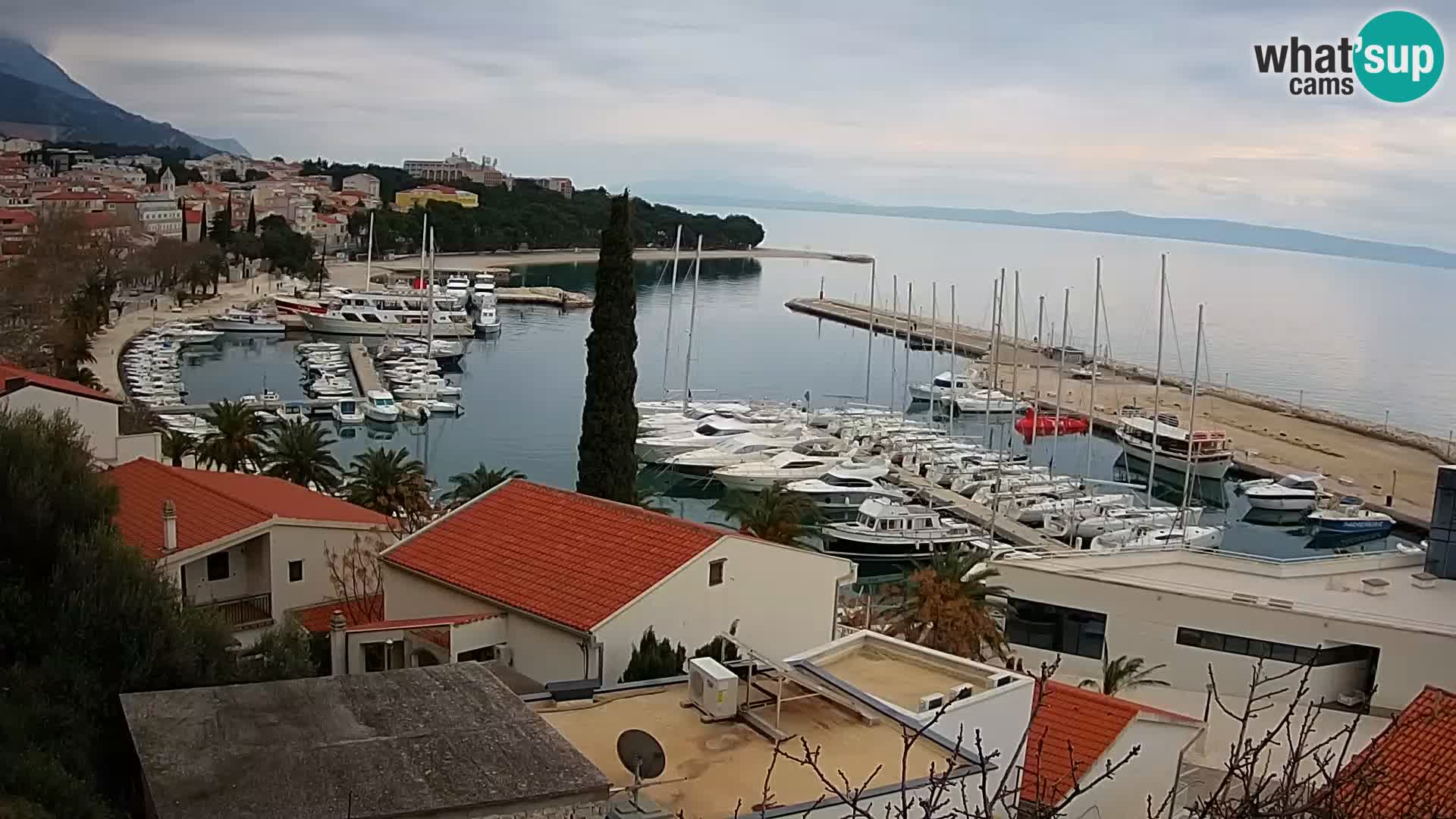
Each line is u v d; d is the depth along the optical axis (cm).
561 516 3306
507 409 11231
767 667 2350
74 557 2167
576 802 1491
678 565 2947
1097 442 11406
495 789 1460
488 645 2861
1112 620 4569
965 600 4284
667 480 8844
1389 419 14325
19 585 2169
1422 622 4238
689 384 12369
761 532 5641
